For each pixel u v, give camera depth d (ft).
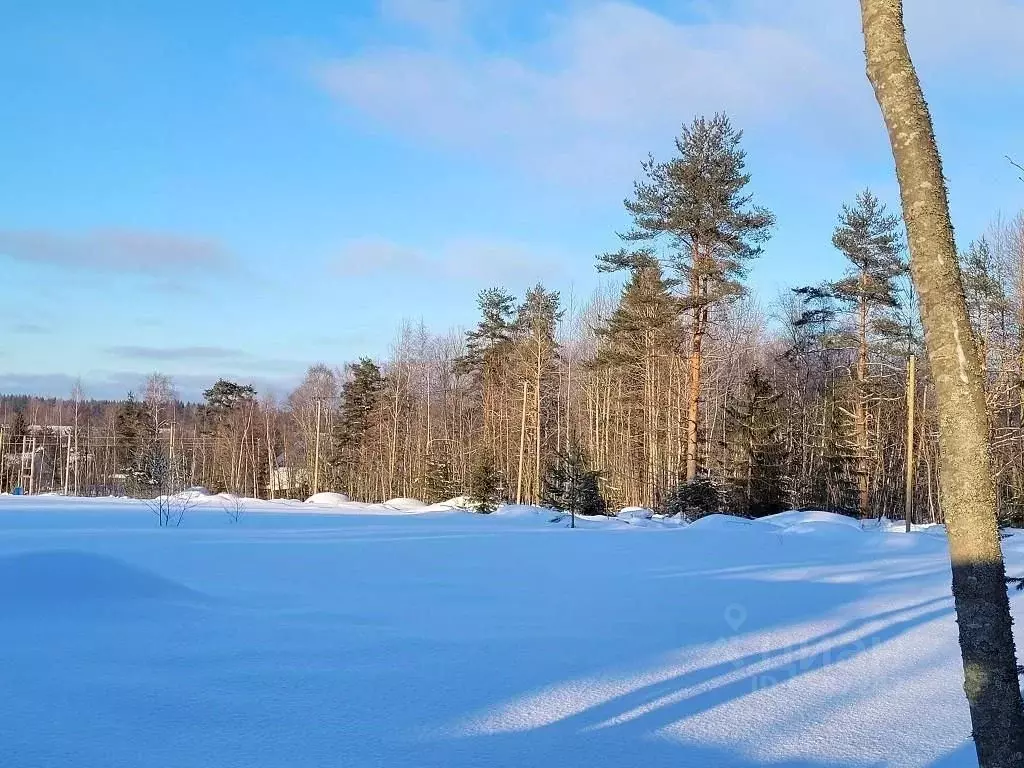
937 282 8.15
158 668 16.38
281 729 12.80
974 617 7.89
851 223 87.30
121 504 84.33
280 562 34.60
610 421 116.47
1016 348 68.49
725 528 57.21
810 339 116.57
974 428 7.97
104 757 11.46
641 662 17.81
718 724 13.57
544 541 47.93
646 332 94.89
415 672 16.47
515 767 11.36
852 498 87.66
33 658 16.98
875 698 15.30
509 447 123.44
